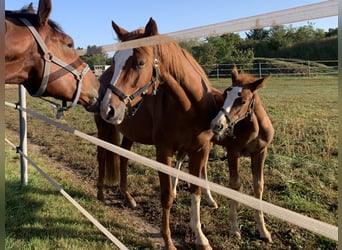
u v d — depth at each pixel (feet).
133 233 11.30
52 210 12.59
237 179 11.41
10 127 32.96
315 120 26.40
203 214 12.55
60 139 26.30
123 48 7.40
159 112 10.19
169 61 9.05
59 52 6.96
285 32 94.53
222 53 73.10
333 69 71.00
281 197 13.38
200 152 10.59
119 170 14.28
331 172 15.70
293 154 18.58
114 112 8.23
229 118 10.34
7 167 18.16
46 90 7.01
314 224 2.91
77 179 17.19
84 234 10.96
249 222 11.81
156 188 15.46
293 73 69.31
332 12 3.48
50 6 6.45
